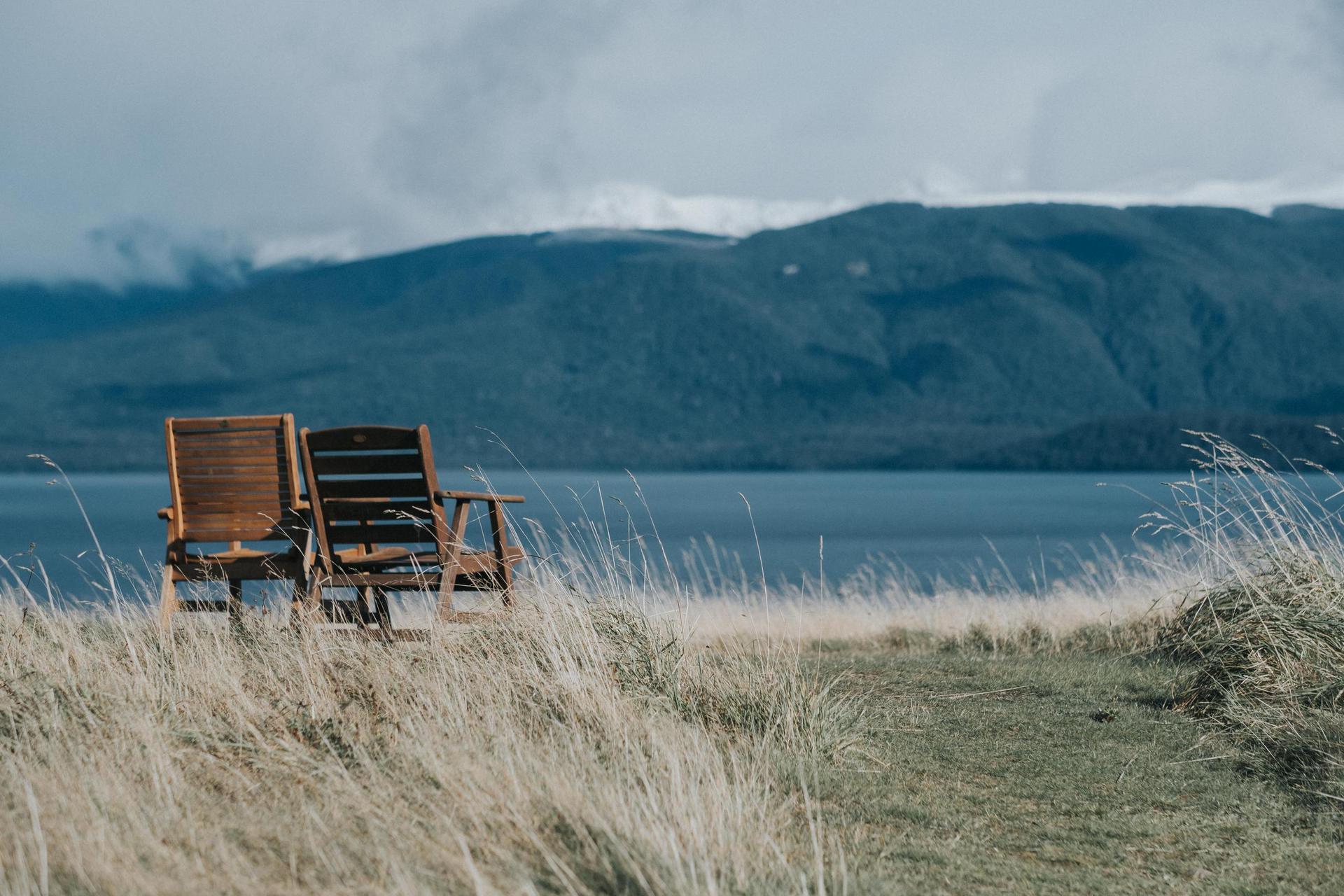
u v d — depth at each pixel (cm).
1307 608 877
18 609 945
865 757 720
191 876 469
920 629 1448
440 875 483
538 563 872
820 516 14175
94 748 617
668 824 523
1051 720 828
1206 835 588
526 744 647
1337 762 675
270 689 748
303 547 888
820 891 470
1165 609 1244
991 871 532
